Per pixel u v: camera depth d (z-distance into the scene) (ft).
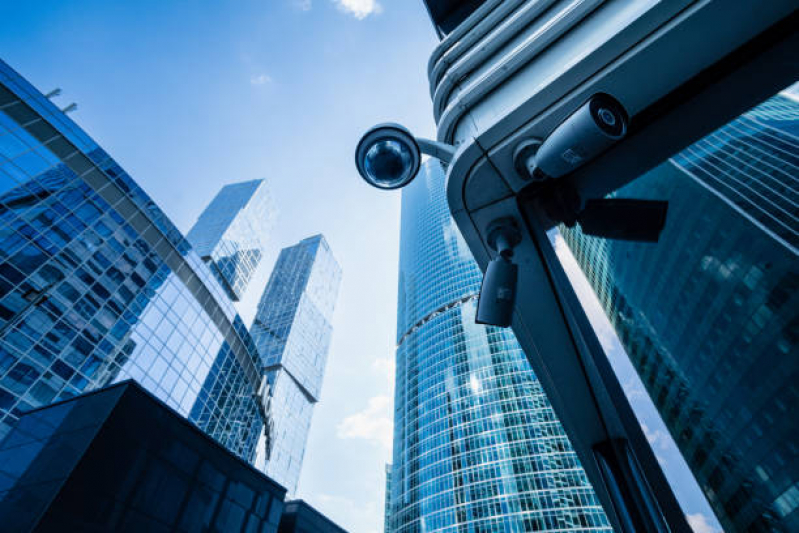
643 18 8.32
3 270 98.37
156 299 146.72
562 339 11.14
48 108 125.49
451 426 311.68
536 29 11.32
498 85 10.90
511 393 307.37
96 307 121.39
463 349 352.90
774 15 8.09
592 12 9.87
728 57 8.49
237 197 441.27
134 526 45.93
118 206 140.56
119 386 50.98
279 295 552.41
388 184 11.55
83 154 132.16
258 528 66.80
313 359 499.10
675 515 8.41
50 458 44.62
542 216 10.45
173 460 54.24
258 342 471.21
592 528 233.76
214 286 184.34
